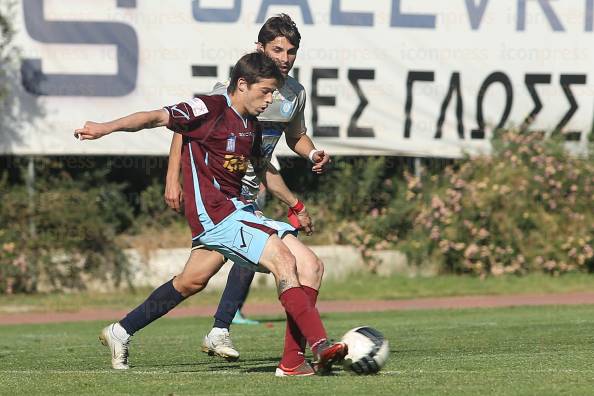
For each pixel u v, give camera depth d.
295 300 17.08
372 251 53.50
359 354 17.17
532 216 53.44
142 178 55.88
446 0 52.09
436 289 50.91
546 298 47.91
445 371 18.38
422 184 54.59
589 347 24.38
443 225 53.44
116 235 52.75
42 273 49.97
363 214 55.12
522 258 53.00
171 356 24.38
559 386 15.92
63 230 50.56
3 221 50.00
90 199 51.78
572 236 53.34
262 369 20.11
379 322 36.19
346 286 51.34
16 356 25.64
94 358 24.38
